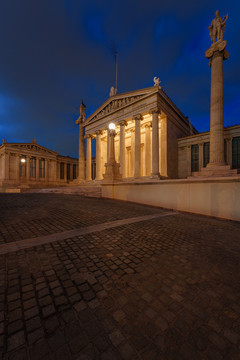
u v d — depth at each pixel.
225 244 4.81
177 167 27.00
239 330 2.03
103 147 32.56
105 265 3.45
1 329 1.94
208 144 24.58
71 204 10.52
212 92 12.04
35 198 12.62
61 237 4.84
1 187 36.66
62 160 49.69
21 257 3.61
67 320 2.11
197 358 1.69
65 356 1.68
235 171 10.24
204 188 9.20
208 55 12.26
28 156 41.97
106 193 14.84
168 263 3.62
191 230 6.18
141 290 2.72
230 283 2.97
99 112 30.05
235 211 8.04
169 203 10.71
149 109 22.42
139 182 12.45
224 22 11.78
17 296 2.47
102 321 2.11
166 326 2.07
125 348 1.78
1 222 6.02
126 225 6.34
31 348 1.75
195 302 2.49
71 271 3.18
